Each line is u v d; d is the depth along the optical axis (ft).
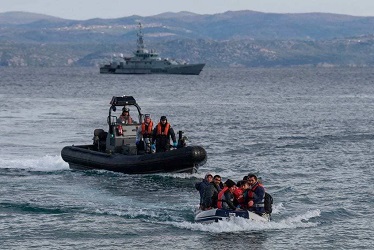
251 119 470.39
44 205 192.95
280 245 157.17
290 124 433.48
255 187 173.78
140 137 241.96
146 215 182.50
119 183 224.53
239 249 154.71
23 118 477.36
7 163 264.11
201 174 241.14
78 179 231.91
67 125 426.51
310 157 286.05
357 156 288.10
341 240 161.07
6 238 161.89
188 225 172.14
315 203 197.67
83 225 173.17
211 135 369.50
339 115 506.07
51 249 154.30
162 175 235.20
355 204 196.13
